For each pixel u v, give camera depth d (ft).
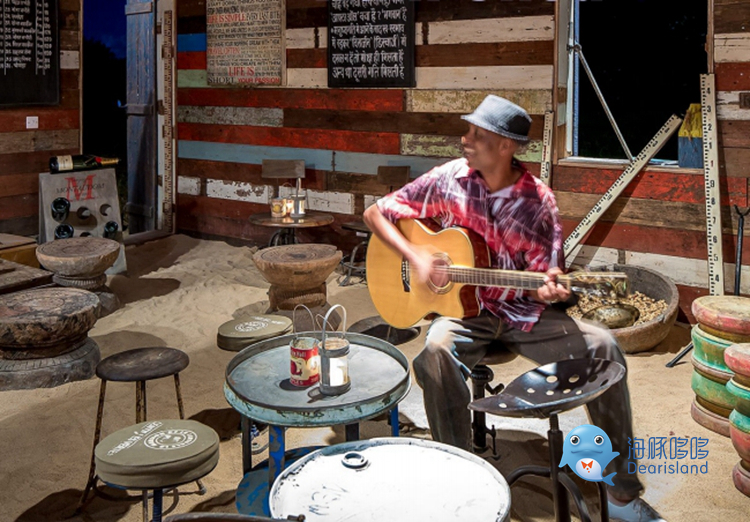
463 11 19.48
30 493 10.27
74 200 20.45
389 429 12.09
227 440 11.87
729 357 10.03
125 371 10.16
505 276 9.52
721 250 16.06
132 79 26.76
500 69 19.13
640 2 24.09
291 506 6.31
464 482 6.70
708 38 16.01
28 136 20.80
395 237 10.36
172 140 25.98
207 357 15.53
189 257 23.79
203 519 5.00
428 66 20.34
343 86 21.75
